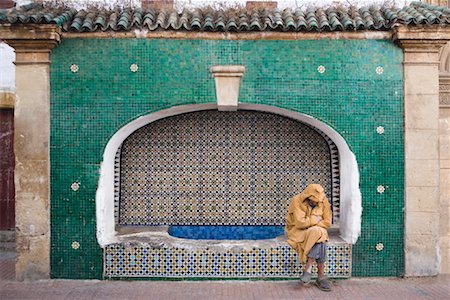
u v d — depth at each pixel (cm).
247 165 838
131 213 832
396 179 733
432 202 729
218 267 727
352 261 734
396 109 732
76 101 722
